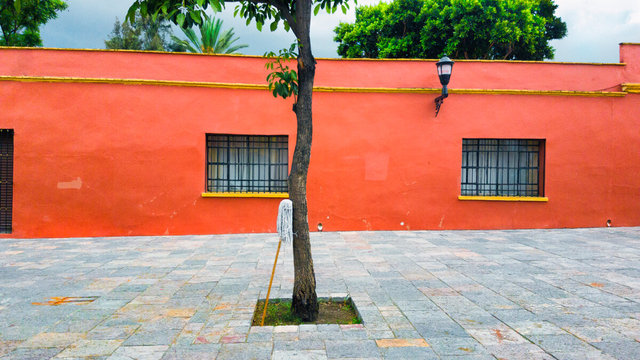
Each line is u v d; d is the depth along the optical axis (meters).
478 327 3.74
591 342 3.37
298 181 4.16
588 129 9.55
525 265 6.17
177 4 3.60
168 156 8.98
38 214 8.71
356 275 5.67
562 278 5.41
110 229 8.87
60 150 8.74
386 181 9.45
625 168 9.59
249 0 4.25
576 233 8.94
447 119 9.48
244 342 3.44
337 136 9.37
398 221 9.48
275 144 9.48
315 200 9.34
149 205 8.95
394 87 9.45
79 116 8.78
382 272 5.83
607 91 9.55
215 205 9.12
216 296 4.76
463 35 20.61
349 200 9.40
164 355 3.19
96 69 8.85
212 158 9.38
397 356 3.15
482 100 9.51
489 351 3.23
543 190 9.59
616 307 4.25
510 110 9.51
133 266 6.28
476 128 9.50
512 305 4.36
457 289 4.97
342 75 9.41
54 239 8.59
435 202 9.50
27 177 8.68
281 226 4.04
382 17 23.97
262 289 5.04
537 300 4.51
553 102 9.52
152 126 8.95
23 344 3.40
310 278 4.11
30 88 8.69
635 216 9.62
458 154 9.50
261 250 7.47
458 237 8.63
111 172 8.86
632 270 5.80
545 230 9.38
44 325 3.85
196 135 9.05
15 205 8.67
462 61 9.49
